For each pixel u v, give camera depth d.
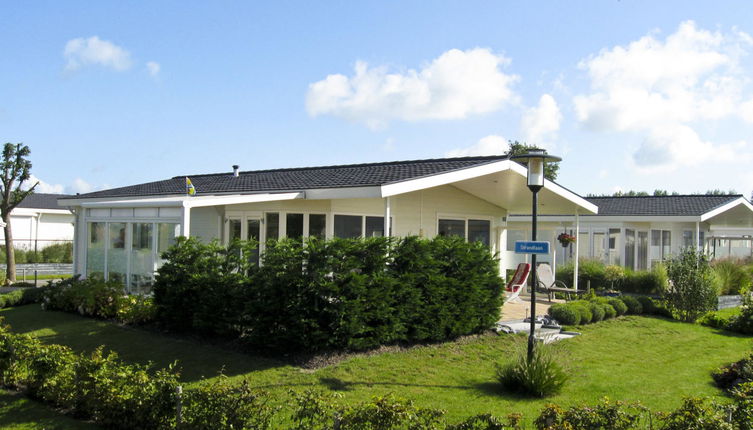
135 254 14.12
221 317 9.86
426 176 11.48
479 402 7.24
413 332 9.88
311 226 12.94
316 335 8.63
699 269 14.62
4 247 32.47
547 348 8.37
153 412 5.91
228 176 20.59
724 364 9.81
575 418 5.04
